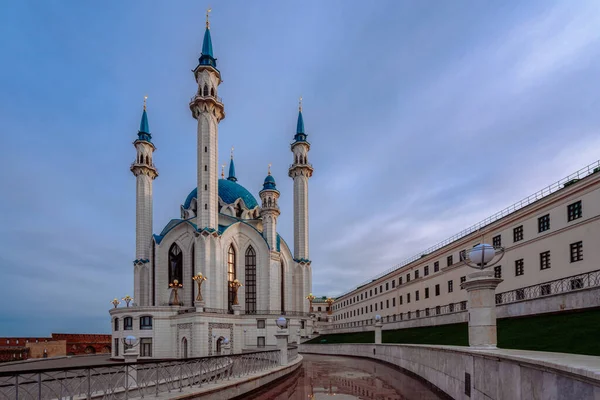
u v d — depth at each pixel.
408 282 61.56
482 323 12.11
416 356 22.55
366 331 61.88
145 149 67.69
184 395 12.91
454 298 47.38
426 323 44.56
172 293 60.00
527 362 8.02
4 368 36.66
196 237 56.06
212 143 59.41
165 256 62.28
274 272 65.38
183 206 76.50
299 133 79.81
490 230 40.94
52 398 10.96
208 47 63.50
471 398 12.19
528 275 34.81
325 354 53.62
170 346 50.81
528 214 35.31
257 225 74.69
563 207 31.16
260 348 52.47
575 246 29.89
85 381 11.80
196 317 48.59
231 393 15.64
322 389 18.67
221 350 50.59
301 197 76.38
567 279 28.84
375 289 77.94
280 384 20.47
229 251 63.06
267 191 68.62
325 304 131.12
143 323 51.25
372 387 19.09
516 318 27.77
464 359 13.15
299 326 63.56
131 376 12.36
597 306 21.16
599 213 27.56
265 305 63.06
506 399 9.33
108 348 71.12
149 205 67.12
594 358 7.81
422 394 16.91
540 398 7.59
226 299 59.09
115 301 59.25
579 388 6.20
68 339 66.56
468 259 13.02
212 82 61.66
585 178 28.67
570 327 19.48
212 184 58.03
